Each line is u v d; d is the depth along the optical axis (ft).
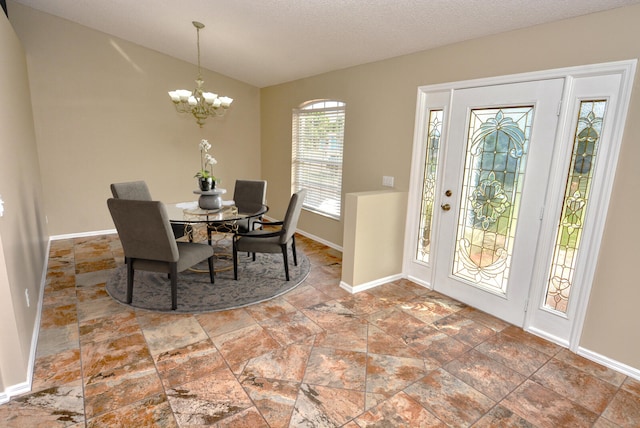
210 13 11.22
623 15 6.79
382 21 9.47
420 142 11.15
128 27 14.14
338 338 8.55
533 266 8.73
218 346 8.11
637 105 6.77
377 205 11.07
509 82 8.70
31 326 8.03
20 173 9.64
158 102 16.96
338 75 14.02
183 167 18.16
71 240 15.61
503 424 6.08
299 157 17.47
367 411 6.30
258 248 11.55
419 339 8.58
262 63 15.37
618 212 7.20
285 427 5.91
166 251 9.27
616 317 7.44
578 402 6.63
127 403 6.33
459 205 10.28
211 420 6.00
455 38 9.51
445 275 10.94
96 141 15.84
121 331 8.63
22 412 6.07
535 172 8.50
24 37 13.79
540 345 8.42
